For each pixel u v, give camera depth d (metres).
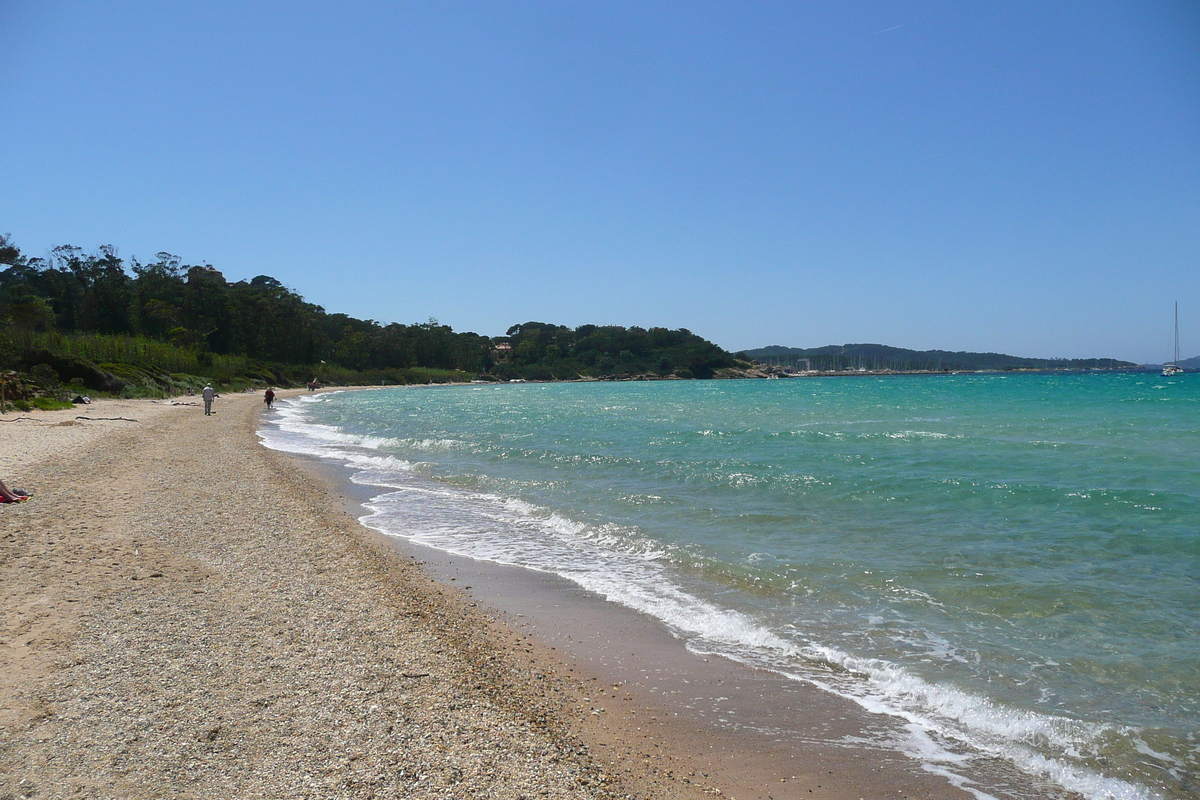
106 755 4.51
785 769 4.93
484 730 5.14
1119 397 52.97
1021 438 24.75
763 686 6.24
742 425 33.06
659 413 45.50
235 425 32.44
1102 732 5.34
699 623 7.77
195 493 14.18
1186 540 10.55
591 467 19.38
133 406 40.56
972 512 12.88
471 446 24.55
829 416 39.62
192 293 111.94
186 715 5.10
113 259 103.69
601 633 7.51
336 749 4.73
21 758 4.43
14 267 100.75
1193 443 22.36
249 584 8.40
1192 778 4.75
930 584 8.81
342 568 9.34
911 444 23.28
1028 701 5.84
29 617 6.92
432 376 152.75
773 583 9.01
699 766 4.94
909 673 6.39
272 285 184.88
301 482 16.67
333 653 6.44
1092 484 15.10
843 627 7.53
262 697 5.46
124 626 6.81
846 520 12.39
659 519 12.84
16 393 33.41
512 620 7.89
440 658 6.46
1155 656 6.62
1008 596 8.32
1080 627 7.35
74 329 96.19
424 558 10.54
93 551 9.41
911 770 4.92
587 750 5.06
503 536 11.91
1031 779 4.81
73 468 16.25
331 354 145.00
